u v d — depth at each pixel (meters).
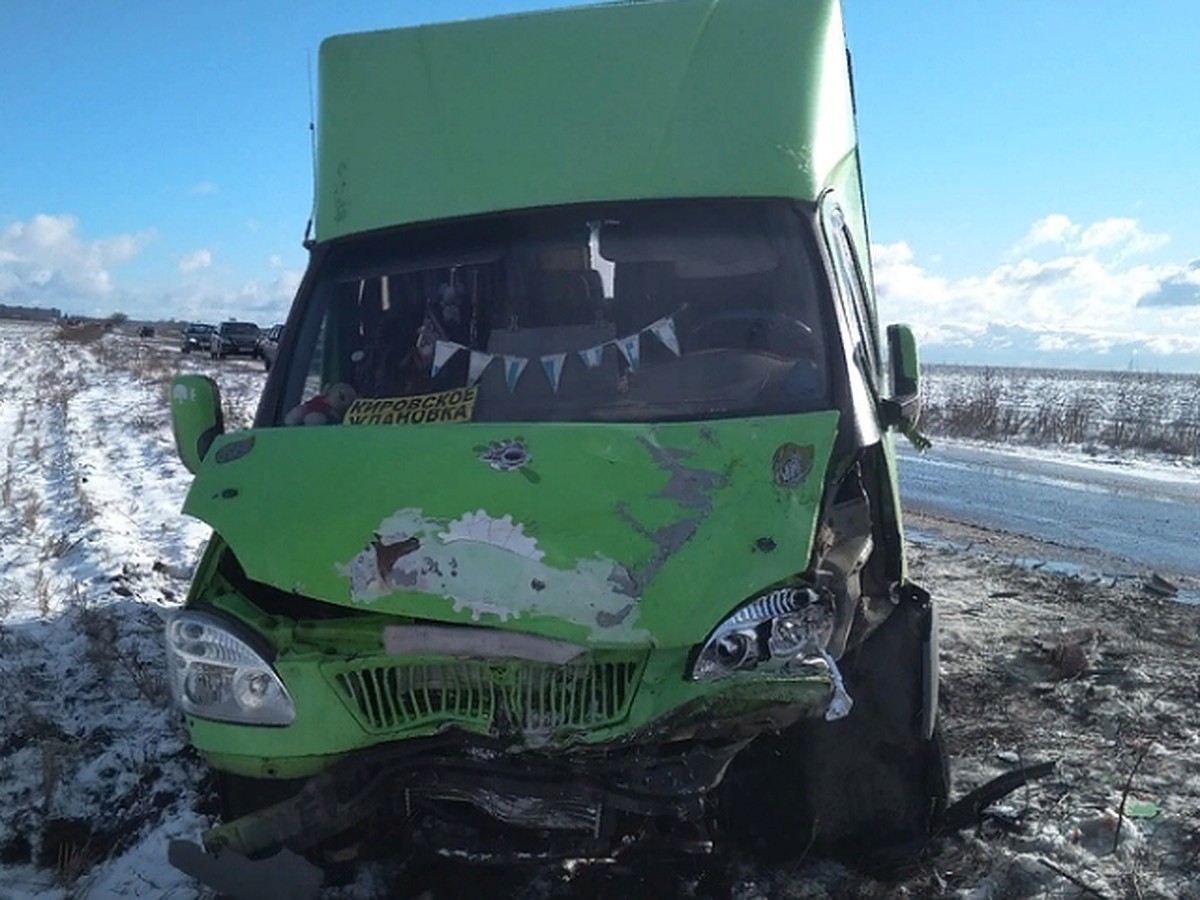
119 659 6.41
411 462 3.76
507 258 4.62
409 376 4.57
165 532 10.37
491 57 4.99
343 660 3.40
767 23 4.86
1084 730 5.55
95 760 5.14
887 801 4.09
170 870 4.21
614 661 3.32
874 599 4.33
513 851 3.59
